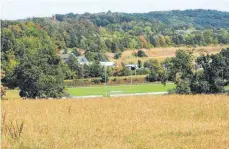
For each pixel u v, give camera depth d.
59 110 31.41
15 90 67.00
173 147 15.42
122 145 15.88
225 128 20.95
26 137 17.03
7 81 66.00
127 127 21.64
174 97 40.44
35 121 23.72
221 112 29.59
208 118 27.31
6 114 25.95
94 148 15.41
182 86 62.69
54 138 16.95
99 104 36.03
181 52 66.62
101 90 83.50
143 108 32.78
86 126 22.02
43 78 63.84
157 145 15.78
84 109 32.22
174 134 19.23
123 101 38.12
